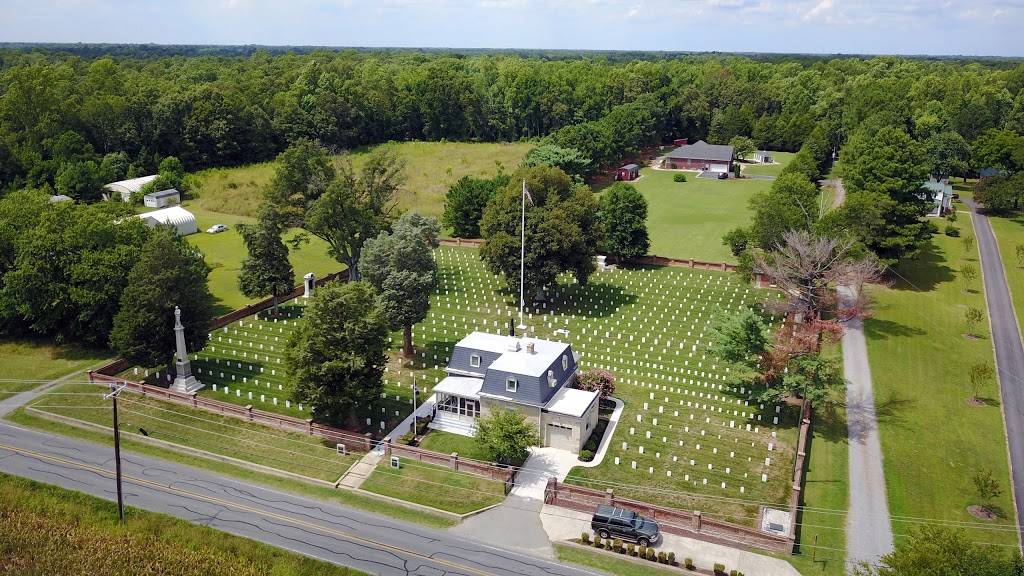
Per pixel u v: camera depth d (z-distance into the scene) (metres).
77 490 54.03
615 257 115.06
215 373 76.19
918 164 104.00
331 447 61.50
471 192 129.38
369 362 62.38
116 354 79.62
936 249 118.31
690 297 100.06
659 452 61.56
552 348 67.94
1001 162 157.50
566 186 99.81
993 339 85.75
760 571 46.69
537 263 91.62
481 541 49.66
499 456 57.84
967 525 52.22
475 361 67.88
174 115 177.50
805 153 160.25
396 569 46.31
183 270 73.06
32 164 149.12
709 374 76.88
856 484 57.22
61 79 182.38
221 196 156.25
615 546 48.75
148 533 48.53
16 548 46.81
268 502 53.78
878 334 86.75
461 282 107.62
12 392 70.12
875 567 41.81
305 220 100.62
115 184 149.50
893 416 68.12
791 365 65.06
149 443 61.78
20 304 76.88
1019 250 110.88
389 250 79.38
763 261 79.94
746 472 58.75
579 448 61.12
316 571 45.34
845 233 86.75
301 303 98.00
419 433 64.25
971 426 66.50
